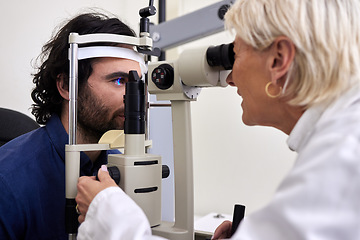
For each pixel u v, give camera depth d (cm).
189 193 79
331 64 54
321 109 56
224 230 82
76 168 72
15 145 93
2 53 163
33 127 136
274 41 58
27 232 84
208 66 74
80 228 61
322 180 42
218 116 222
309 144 49
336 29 55
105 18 103
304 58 56
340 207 40
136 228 54
